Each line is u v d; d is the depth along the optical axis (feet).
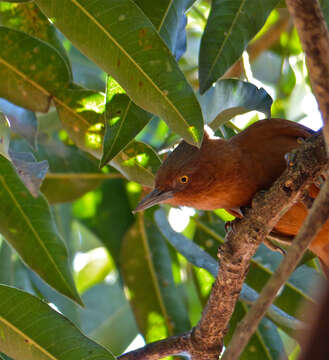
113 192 32.76
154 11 18.74
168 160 20.39
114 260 31.94
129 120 18.06
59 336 18.03
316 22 11.26
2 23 23.35
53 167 29.40
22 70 21.68
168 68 16.38
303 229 9.91
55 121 29.60
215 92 21.26
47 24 23.27
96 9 16.69
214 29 19.15
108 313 33.86
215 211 27.32
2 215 22.31
